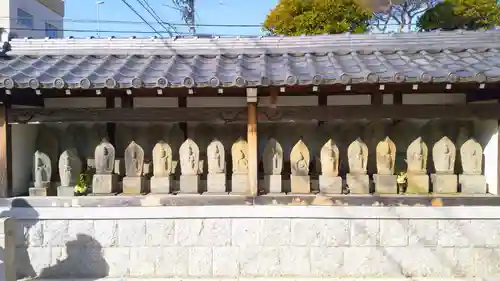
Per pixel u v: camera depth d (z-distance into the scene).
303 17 17.08
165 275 5.16
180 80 4.38
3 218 4.52
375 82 4.25
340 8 16.61
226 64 5.11
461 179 5.21
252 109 4.95
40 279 5.09
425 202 5.01
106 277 5.14
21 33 15.08
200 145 5.82
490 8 14.66
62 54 5.46
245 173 5.27
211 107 5.04
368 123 5.70
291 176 5.27
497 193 5.01
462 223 5.03
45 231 5.15
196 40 5.66
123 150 5.81
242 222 5.11
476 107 4.83
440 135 5.56
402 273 5.08
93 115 5.03
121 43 5.65
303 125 5.79
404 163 5.66
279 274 5.11
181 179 5.29
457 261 5.05
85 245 5.16
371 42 5.53
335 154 5.19
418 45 5.44
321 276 5.09
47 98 5.57
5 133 4.97
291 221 5.09
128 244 5.16
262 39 5.64
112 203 5.14
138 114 5.04
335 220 5.07
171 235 5.14
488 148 5.27
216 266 5.14
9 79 4.28
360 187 5.19
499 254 5.03
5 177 5.04
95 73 4.61
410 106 4.88
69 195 5.31
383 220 5.06
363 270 5.09
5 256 4.43
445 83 4.30
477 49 5.25
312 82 4.27
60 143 5.73
